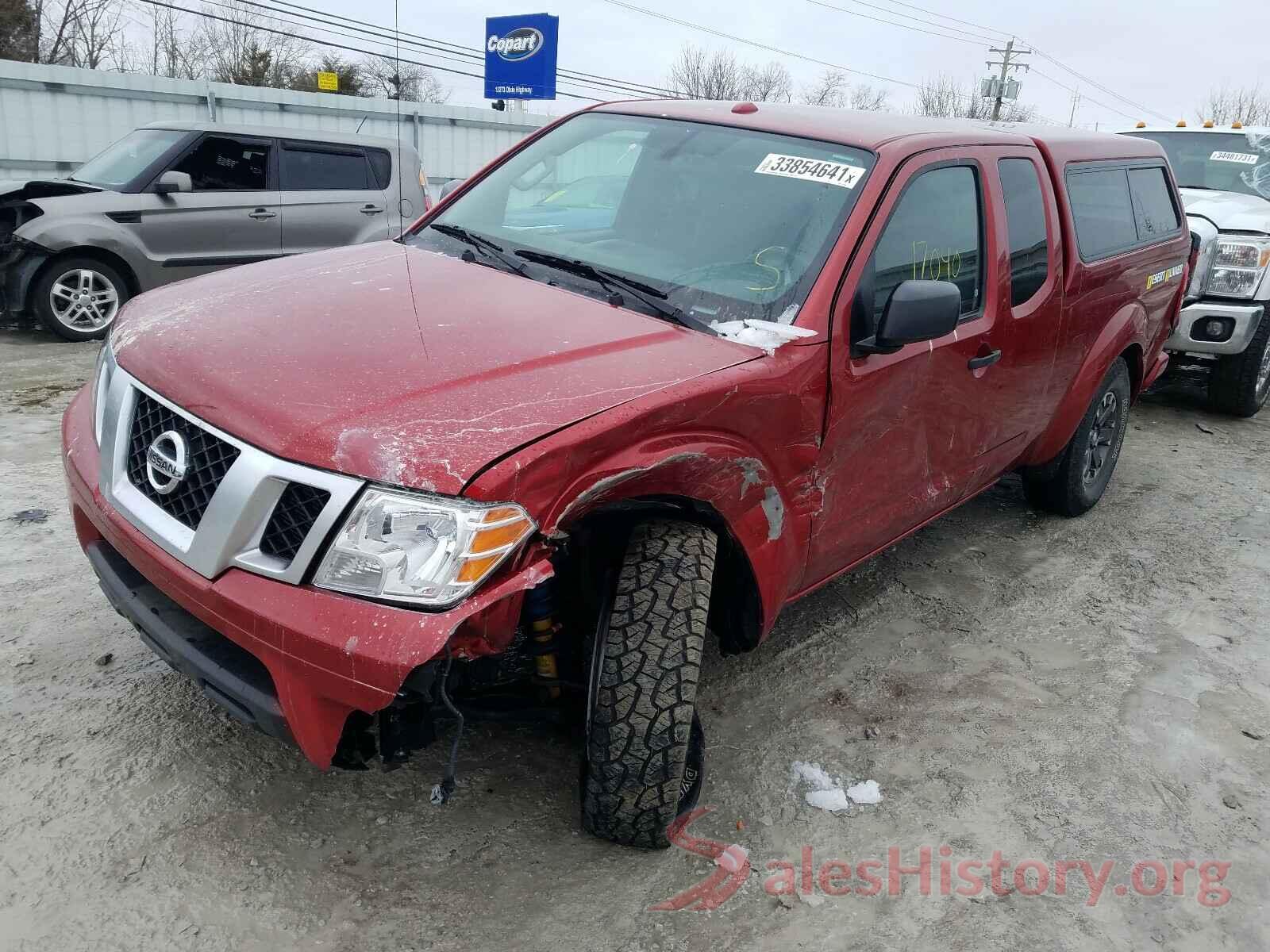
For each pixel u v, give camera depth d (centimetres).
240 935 218
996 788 296
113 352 259
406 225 924
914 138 326
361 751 223
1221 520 539
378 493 196
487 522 196
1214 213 709
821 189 304
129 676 305
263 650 202
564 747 291
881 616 398
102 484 241
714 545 246
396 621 192
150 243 786
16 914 217
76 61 3503
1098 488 518
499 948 221
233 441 209
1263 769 317
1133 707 346
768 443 260
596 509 227
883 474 317
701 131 342
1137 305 477
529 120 2330
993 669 365
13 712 283
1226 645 398
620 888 242
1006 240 358
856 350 285
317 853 244
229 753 275
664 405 227
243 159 837
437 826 256
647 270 296
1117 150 477
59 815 247
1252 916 254
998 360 358
